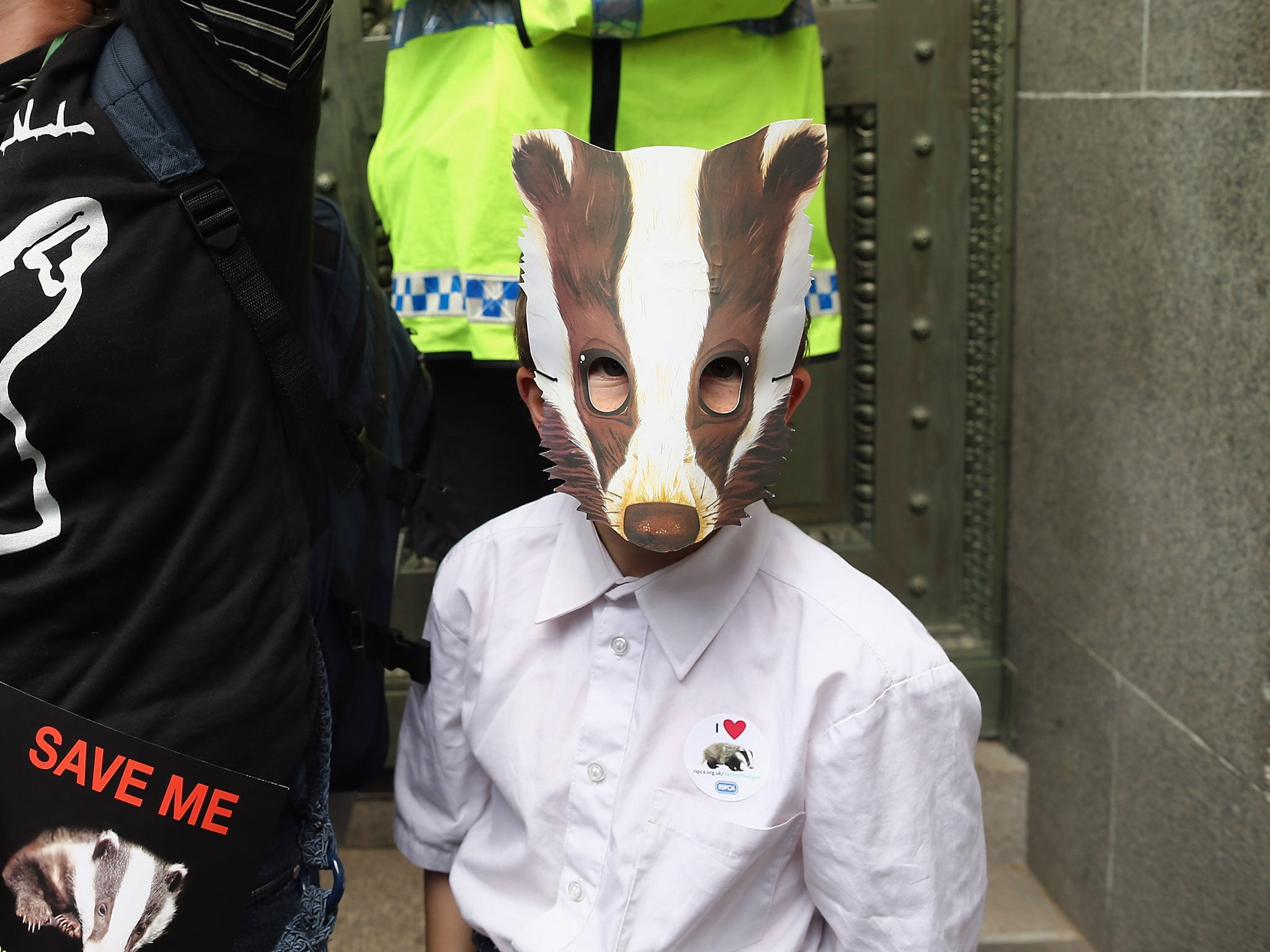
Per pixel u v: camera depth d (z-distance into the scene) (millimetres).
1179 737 1517
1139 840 1632
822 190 1514
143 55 876
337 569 1055
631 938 961
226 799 847
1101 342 1687
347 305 1106
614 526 894
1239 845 1391
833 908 965
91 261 835
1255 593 1348
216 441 876
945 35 1918
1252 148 1321
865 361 2033
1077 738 1810
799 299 913
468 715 1085
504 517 1117
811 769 944
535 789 1013
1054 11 1779
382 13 1896
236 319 887
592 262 894
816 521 2107
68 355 820
